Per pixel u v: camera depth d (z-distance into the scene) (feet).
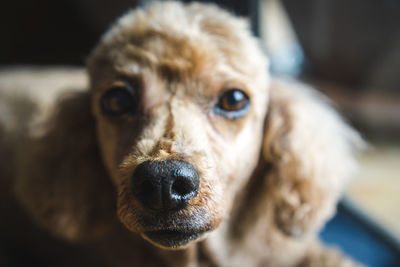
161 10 0.68
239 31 0.68
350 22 1.78
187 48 0.60
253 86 0.65
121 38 0.65
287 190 0.71
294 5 1.87
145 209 0.48
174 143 0.52
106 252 0.87
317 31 1.90
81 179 0.75
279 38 2.08
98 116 0.68
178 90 0.60
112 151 0.64
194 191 0.48
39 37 2.06
